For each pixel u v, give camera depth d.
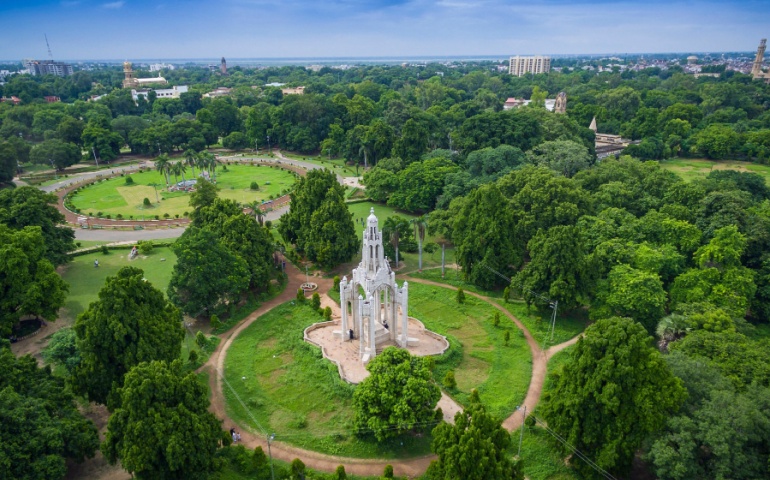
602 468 45.34
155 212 130.75
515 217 95.94
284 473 48.00
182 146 198.62
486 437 42.22
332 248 91.38
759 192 112.12
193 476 43.91
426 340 71.75
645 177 110.00
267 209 134.12
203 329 75.12
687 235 82.75
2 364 48.00
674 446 43.56
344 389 60.22
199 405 47.03
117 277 56.62
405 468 49.88
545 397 54.22
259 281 83.50
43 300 70.62
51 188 151.00
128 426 42.53
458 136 156.50
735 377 49.09
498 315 75.94
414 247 102.94
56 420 45.91
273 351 69.94
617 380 45.00
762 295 75.44
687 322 62.78
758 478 40.22
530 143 144.50
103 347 53.47
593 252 82.38
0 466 39.34
